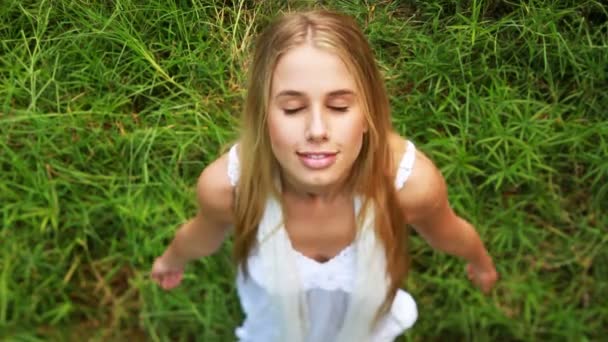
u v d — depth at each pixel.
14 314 2.37
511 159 2.83
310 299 2.02
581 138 2.83
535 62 3.21
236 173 1.93
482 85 3.09
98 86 3.10
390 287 2.02
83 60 3.19
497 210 2.68
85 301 2.47
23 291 2.42
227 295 2.45
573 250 2.57
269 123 1.74
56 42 3.24
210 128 2.89
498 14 3.51
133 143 2.83
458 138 2.83
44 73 3.09
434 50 3.20
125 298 2.46
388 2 3.60
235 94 3.09
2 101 3.01
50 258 2.51
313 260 1.97
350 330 2.06
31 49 3.28
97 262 2.54
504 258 2.57
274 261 1.95
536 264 2.54
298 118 1.70
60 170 2.73
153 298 2.43
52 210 2.58
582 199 2.74
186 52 3.26
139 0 3.42
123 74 3.21
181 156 2.76
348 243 1.95
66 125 2.87
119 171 2.79
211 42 3.32
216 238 2.21
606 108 3.01
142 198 2.65
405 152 1.92
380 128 1.82
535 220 2.68
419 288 2.50
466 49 3.22
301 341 2.07
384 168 1.87
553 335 2.36
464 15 3.48
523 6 3.30
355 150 1.74
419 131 2.95
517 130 2.93
